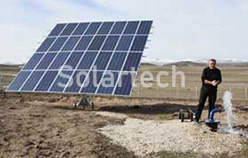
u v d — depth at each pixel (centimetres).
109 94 1532
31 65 1883
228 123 1375
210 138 1115
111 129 1234
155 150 1026
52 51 1938
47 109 1666
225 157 987
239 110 1811
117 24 1981
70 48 1906
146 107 1897
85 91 1576
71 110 1669
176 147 1046
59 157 958
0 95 2289
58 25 2183
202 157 984
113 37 1875
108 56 1747
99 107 1856
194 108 1866
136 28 1884
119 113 1614
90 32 1988
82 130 1203
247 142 1095
